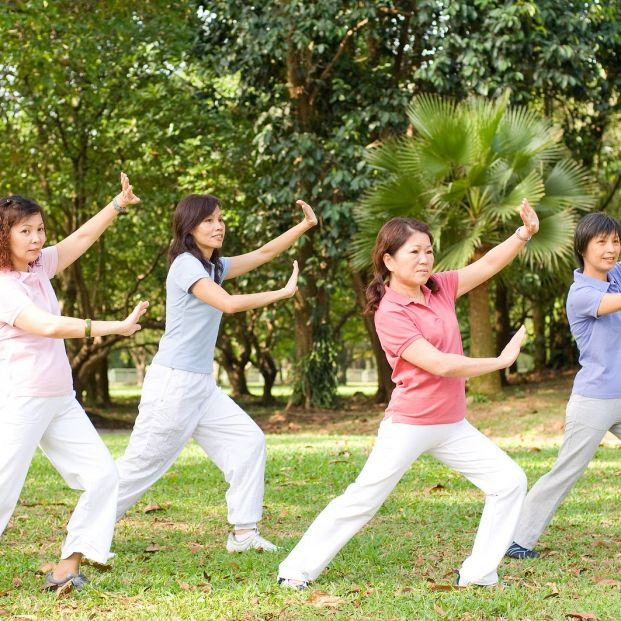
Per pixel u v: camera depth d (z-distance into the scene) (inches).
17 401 159.8
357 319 1053.2
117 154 657.6
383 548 197.8
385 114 549.3
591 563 183.6
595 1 564.1
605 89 579.5
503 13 506.6
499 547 160.7
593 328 180.4
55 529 220.4
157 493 270.8
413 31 581.3
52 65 568.4
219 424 197.5
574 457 184.1
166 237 695.1
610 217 181.2
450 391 157.9
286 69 607.5
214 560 187.2
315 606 151.8
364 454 360.8
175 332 193.0
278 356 1309.1
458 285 166.7
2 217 160.2
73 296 739.4
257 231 597.3
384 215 505.0
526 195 473.7
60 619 146.9
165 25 580.7
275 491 272.8
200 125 619.8
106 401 997.8
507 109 510.3
